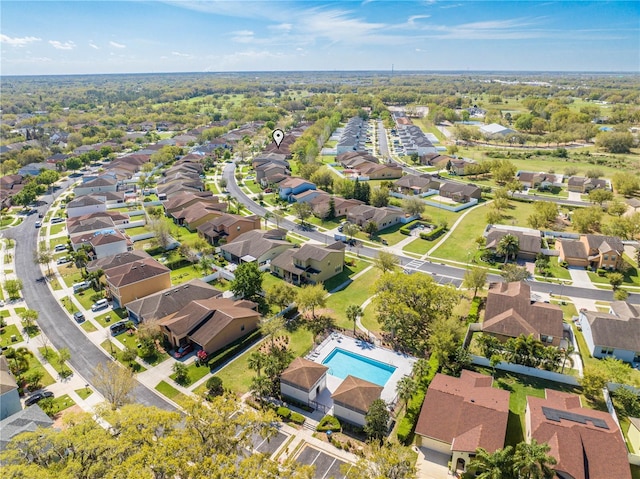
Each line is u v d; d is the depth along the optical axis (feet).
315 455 172.55
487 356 228.43
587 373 198.70
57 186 598.34
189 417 151.74
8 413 194.49
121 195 527.81
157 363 233.55
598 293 302.25
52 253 379.55
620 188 510.99
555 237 395.55
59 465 136.46
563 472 151.84
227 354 234.79
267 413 165.68
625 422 188.03
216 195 544.62
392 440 178.91
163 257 363.76
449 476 164.14
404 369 225.15
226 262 358.84
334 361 234.99
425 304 261.65
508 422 187.32
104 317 277.44
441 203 498.28
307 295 265.75
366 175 607.37
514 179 573.74
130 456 133.39
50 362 234.79
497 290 286.46
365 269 345.92
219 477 128.26
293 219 464.24
